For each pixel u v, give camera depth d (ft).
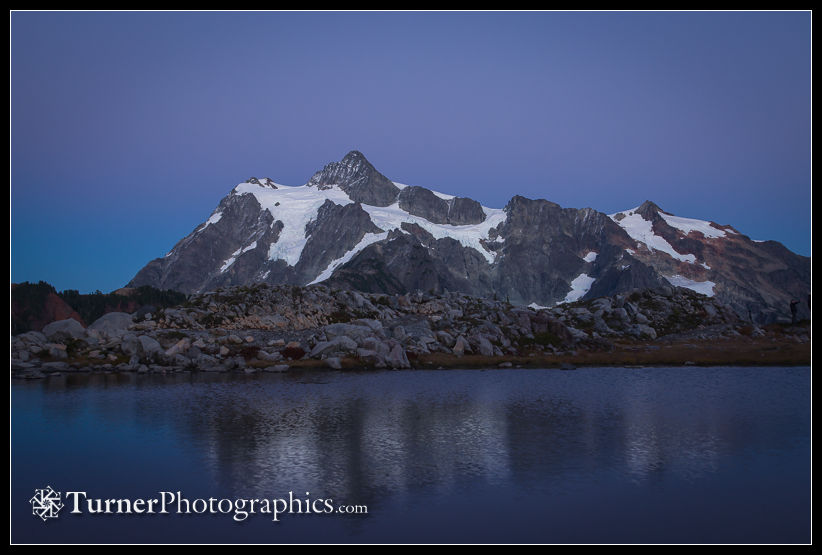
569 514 95.14
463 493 103.81
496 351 303.89
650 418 162.30
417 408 177.17
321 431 147.43
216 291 357.20
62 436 142.00
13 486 108.27
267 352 284.00
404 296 365.20
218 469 116.88
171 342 287.69
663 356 300.40
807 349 309.22
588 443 135.64
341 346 284.61
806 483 107.45
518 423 156.35
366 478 111.86
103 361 270.67
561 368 273.54
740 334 358.02
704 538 86.53
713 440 137.90
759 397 196.95
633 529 89.10
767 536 87.10
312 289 365.81
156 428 150.61
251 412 170.71
